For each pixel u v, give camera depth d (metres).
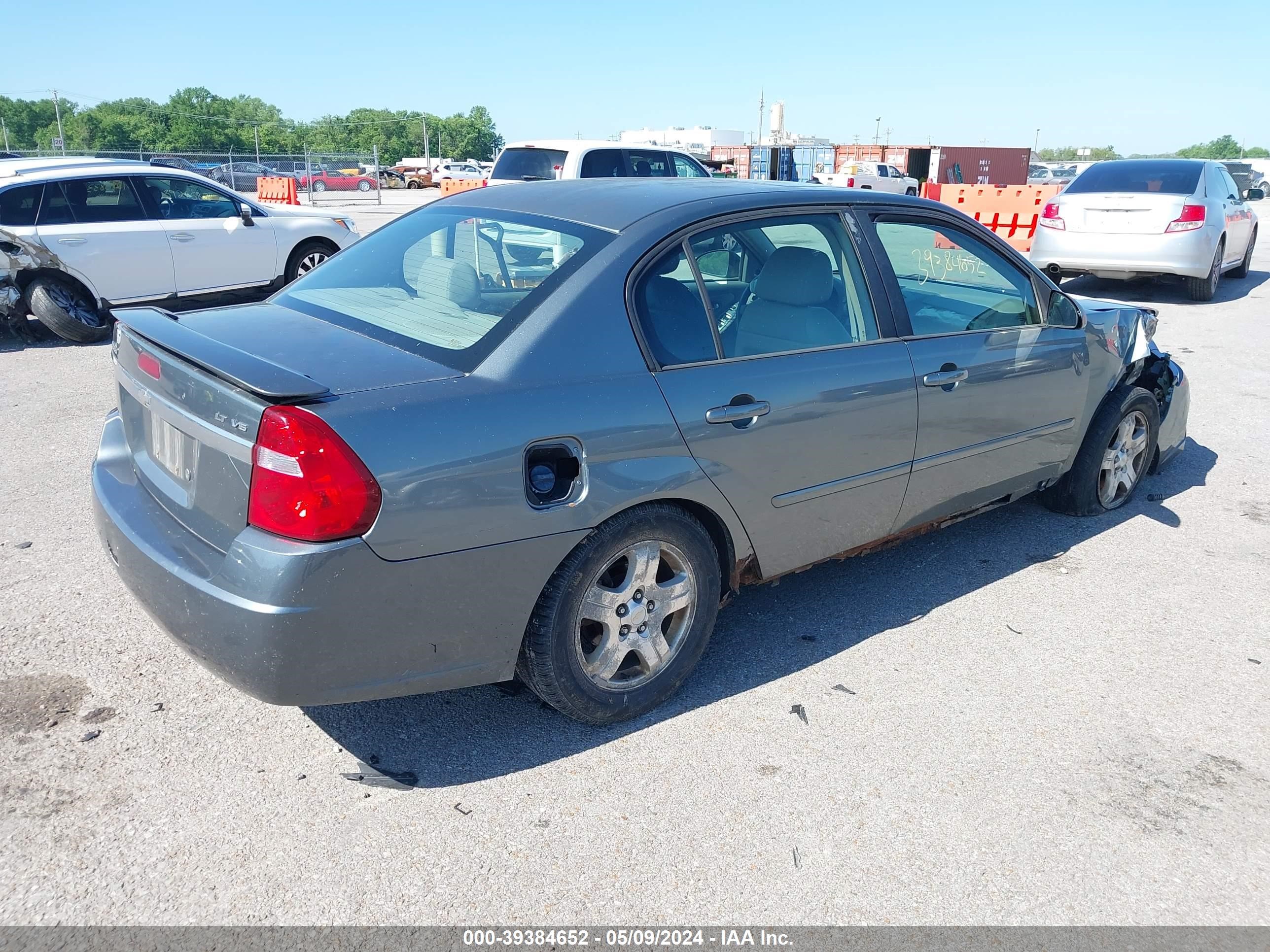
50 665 3.41
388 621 2.55
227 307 3.46
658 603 3.14
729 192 3.46
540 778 2.88
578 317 2.89
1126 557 4.59
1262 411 7.11
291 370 2.62
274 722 3.13
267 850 2.56
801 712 3.26
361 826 2.66
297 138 120.88
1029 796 2.86
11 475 5.38
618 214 3.23
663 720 3.20
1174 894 2.49
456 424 2.58
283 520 2.40
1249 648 3.76
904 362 3.65
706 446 3.05
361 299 3.31
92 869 2.47
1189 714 3.30
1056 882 2.52
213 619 2.47
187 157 37.69
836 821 2.73
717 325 3.20
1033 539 4.78
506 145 13.01
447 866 2.52
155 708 3.18
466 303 3.04
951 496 4.04
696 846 2.62
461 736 3.09
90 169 9.45
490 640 2.76
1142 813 2.80
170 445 2.85
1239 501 5.33
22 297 9.05
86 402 6.98
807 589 4.20
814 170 48.41
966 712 3.29
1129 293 12.73
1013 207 15.23
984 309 4.13
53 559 4.28
